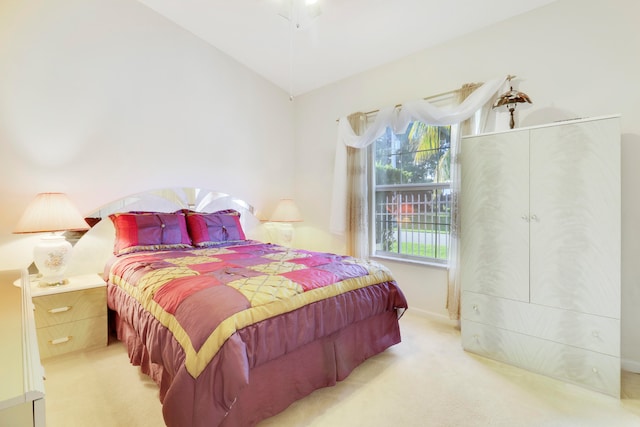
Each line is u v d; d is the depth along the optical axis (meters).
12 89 2.47
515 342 2.18
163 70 3.27
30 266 2.58
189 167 3.49
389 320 2.39
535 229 2.09
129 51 3.04
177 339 1.50
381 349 2.30
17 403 0.68
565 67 2.33
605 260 1.85
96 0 2.84
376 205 3.63
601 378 1.87
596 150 1.87
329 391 1.89
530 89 2.48
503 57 2.62
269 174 4.24
